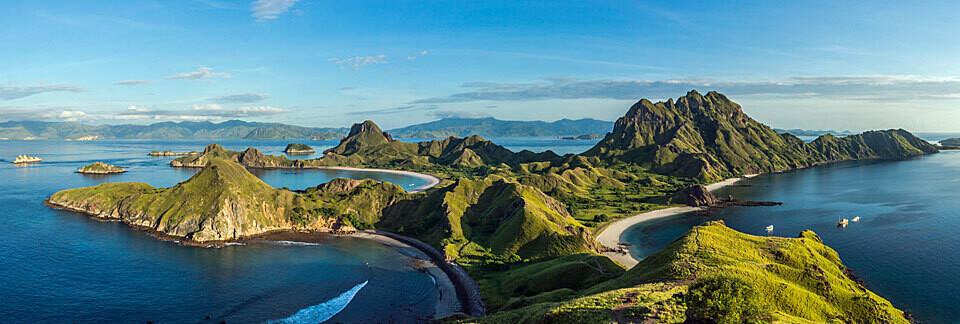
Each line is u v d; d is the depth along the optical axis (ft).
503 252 604.49
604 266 481.87
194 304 433.89
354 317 417.69
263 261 570.05
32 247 587.68
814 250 449.06
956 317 421.18
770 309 288.30
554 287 455.22
